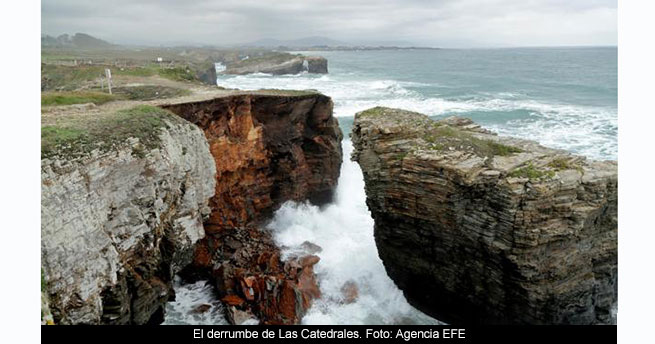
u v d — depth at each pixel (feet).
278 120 102.68
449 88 306.35
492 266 61.98
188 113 84.79
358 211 110.93
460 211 62.85
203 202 75.05
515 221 56.80
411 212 67.77
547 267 58.65
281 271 77.97
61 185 46.55
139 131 62.90
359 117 77.82
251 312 69.56
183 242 66.85
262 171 100.32
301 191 107.96
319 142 110.73
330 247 90.99
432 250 68.80
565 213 56.90
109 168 53.72
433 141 67.26
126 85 129.59
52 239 43.83
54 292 43.65
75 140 52.90
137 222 56.59
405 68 547.08
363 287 78.95
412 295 75.10
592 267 62.28
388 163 68.69
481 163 61.46
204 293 76.23
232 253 84.07
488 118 193.06
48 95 89.71
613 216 61.11
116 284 52.08
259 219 100.01
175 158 66.59
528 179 57.31
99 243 49.88
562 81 340.18
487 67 534.37
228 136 92.58
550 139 152.46
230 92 106.32
